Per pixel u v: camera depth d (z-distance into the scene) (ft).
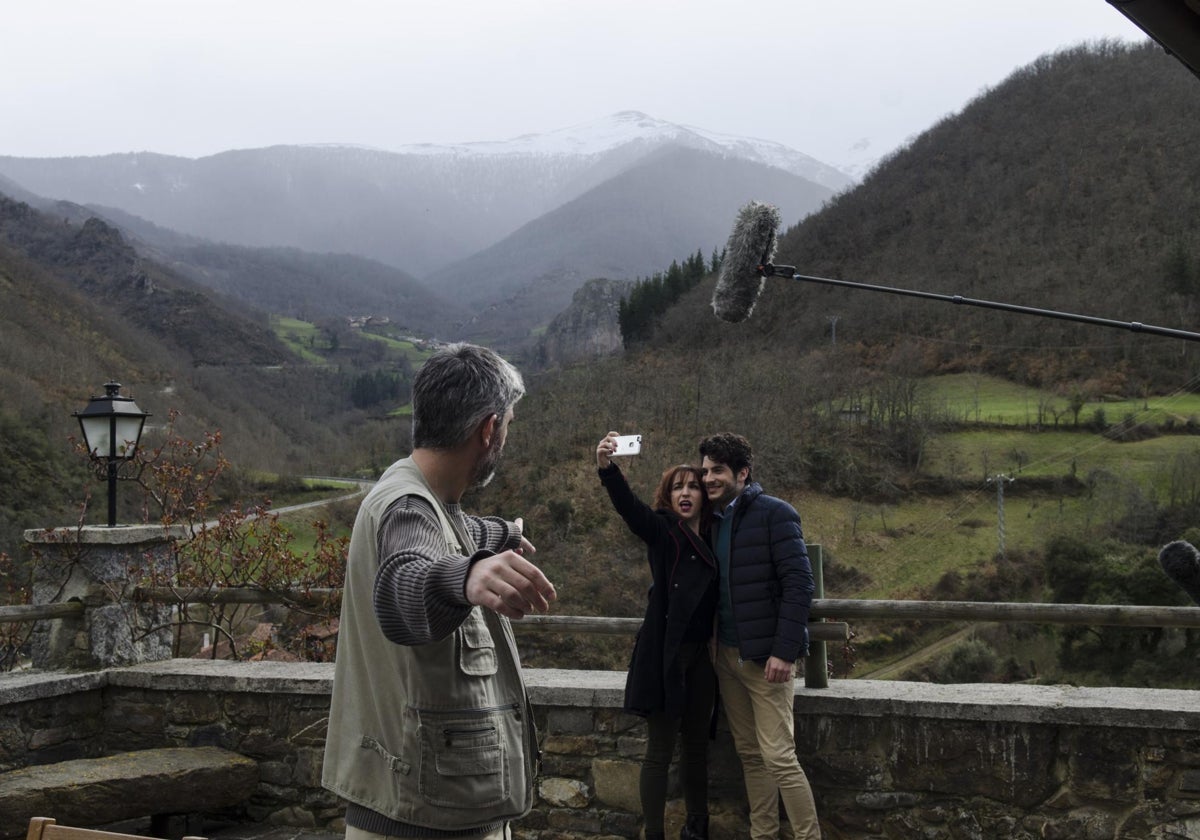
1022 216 244.22
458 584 4.56
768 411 163.43
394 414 245.65
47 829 5.75
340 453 206.49
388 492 5.65
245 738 13.75
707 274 276.82
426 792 5.50
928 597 127.34
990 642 100.01
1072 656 89.30
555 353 419.13
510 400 6.06
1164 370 183.42
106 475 16.47
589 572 111.96
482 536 6.28
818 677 12.38
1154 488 143.43
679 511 11.77
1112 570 117.29
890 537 141.08
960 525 142.92
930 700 11.62
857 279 244.01
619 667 66.95
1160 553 5.98
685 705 11.51
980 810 11.51
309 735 13.48
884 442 160.97
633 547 113.70
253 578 19.69
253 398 262.88
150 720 14.20
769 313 225.76
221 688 13.78
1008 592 128.16
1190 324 190.90
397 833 5.55
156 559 15.29
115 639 14.47
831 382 178.60
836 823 11.98
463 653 5.70
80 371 200.64
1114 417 171.12
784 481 151.53
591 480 128.06
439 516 5.61
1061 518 140.77
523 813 6.03
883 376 180.55
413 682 5.56
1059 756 11.29
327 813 13.43
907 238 261.24
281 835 13.19
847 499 149.89
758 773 11.62
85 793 11.57
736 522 11.54
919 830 11.72
